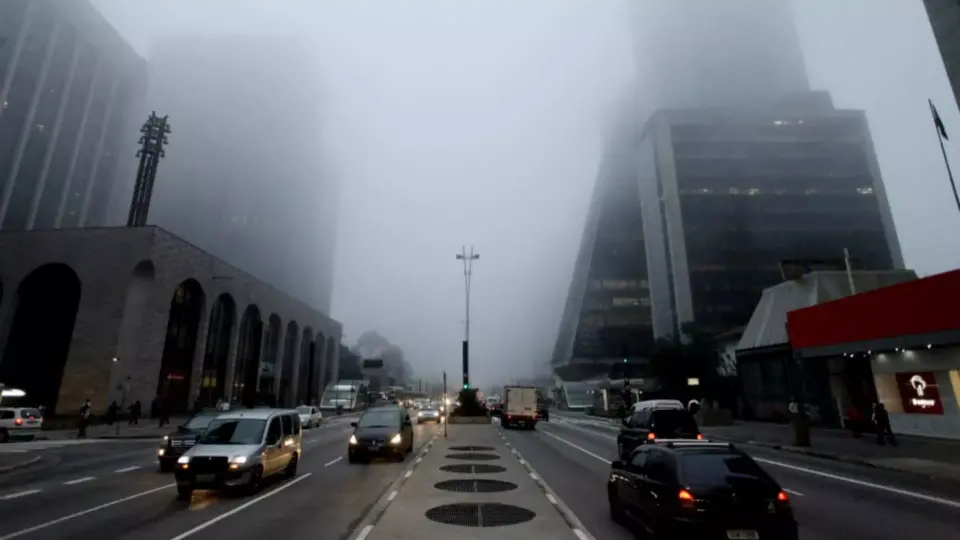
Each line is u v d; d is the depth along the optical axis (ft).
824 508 35.17
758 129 324.60
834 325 87.25
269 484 44.14
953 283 66.28
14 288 136.46
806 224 304.71
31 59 273.54
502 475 45.32
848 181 316.40
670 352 182.29
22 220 266.57
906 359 81.51
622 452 57.98
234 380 181.16
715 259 296.92
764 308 129.90
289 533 28.22
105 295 131.95
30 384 133.18
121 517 32.12
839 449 68.33
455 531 26.45
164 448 52.90
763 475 23.44
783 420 114.93
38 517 32.22
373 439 57.72
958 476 47.11
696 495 21.97
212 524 30.22
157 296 135.74
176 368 146.61
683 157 318.65
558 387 356.18
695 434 51.06
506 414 123.13
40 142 278.46
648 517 25.22
